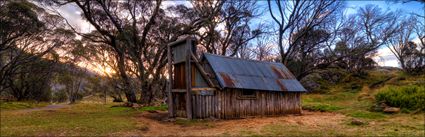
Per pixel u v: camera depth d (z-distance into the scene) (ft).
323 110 63.36
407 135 29.86
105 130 32.65
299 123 40.06
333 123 40.11
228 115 45.60
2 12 106.42
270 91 52.31
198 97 45.32
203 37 109.60
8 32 114.11
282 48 116.57
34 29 116.78
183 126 38.58
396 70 160.97
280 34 116.26
